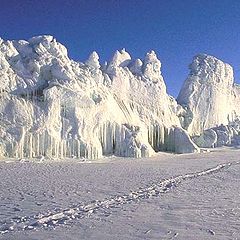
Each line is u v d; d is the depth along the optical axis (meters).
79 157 46.53
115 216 13.06
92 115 50.22
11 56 50.84
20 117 44.88
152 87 65.56
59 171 30.34
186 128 72.12
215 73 78.06
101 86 56.41
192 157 51.28
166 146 62.16
